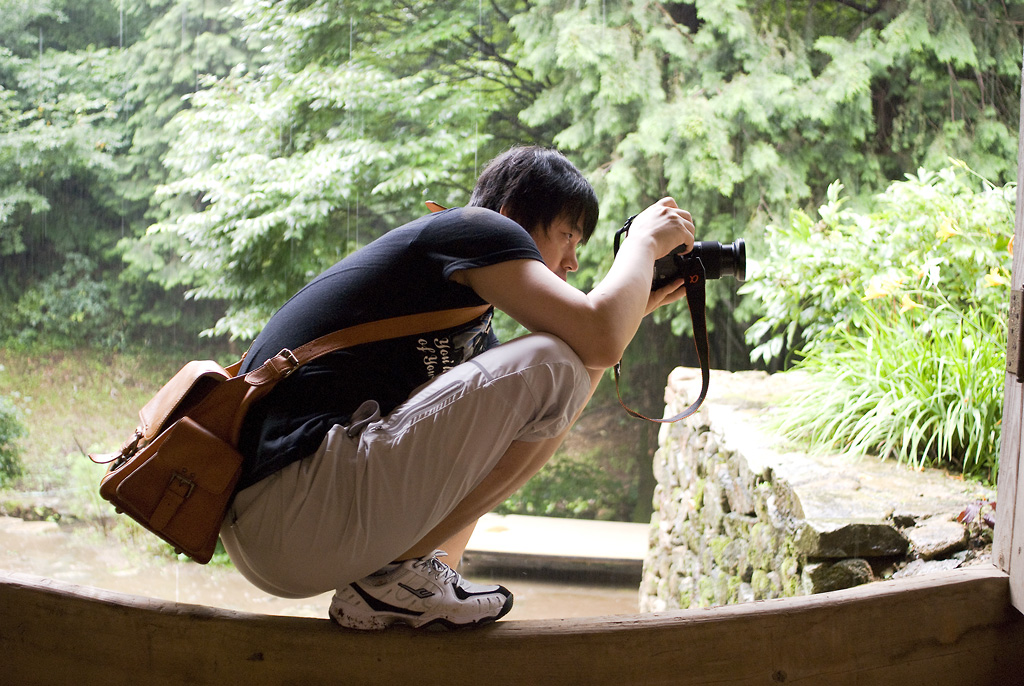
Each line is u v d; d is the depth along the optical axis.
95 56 8.41
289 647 1.27
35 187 8.34
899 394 2.69
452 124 7.66
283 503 1.16
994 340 2.69
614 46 7.39
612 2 7.62
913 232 3.73
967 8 7.24
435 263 1.24
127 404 8.32
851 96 7.10
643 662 1.27
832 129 7.37
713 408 3.50
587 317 1.20
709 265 1.52
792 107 7.23
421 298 1.25
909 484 2.29
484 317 1.35
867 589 1.35
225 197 7.09
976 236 3.46
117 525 6.66
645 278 1.30
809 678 1.29
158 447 1.17
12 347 8.38
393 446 1.16
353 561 1.19
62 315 8.45
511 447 1.26
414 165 7.36
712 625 1.28
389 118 7.54
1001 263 3.36
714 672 1.28
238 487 1.19
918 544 1.92
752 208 7.46
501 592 1.32
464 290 1.27
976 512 2.01
